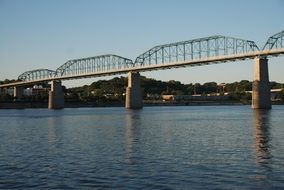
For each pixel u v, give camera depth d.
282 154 42.69
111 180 31.34
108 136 63.94
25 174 33.69
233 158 40.38
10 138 63.09
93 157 42.09
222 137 60.53
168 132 70.19
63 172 34.34
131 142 55.00
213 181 30.62
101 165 37.31
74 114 158.38
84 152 45.84
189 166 36.28
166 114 149.50
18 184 30.42
